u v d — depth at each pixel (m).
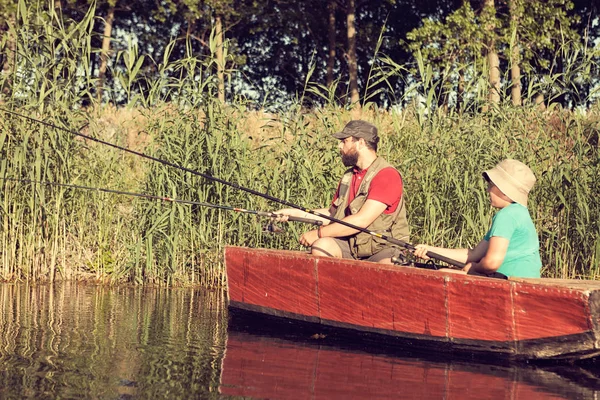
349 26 24.27
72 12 25.95
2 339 5.26
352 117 11.54
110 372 4.47
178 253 8.73
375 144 6.36
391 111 9.01
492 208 8.47
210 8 24.36
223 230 8.68
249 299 6.56
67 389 4.08
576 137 8.67
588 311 4.83
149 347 5.21
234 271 6.71
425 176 8.44
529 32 19.09
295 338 5.77
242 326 6.21
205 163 8.73
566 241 8.55
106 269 8.81
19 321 5.98
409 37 20.20
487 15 19.19
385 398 4.11
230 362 4.84
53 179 8.63
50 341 5.27
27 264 8.54
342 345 5.55
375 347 5.53
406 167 8.49
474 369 4.90
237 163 8.61
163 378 4.38
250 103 9.01
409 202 8.64
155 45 27.00
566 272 8.69
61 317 6.24
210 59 8.67
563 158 8.45
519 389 4.41
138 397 3.98
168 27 27.22
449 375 4.70
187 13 24.38
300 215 6.80
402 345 5.56
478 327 5.23
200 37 26.98
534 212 8.63
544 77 8.83
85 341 5.32
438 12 27.86
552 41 19.81
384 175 6.17
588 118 8.88
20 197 8.62
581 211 8.24
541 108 8.99
